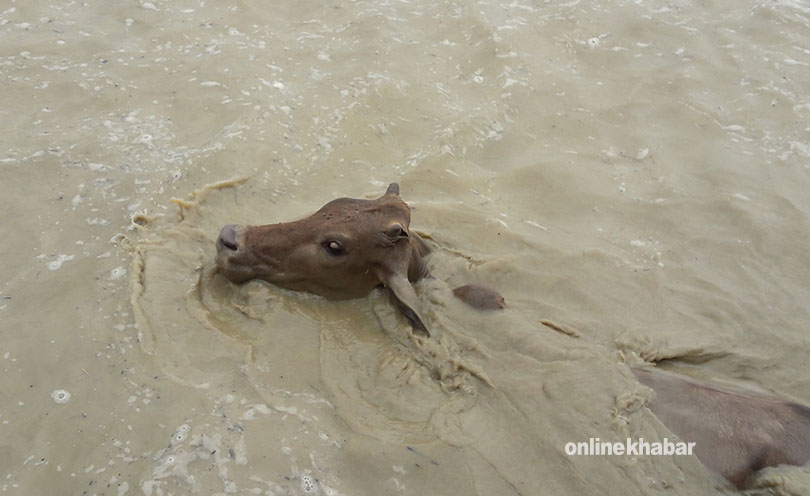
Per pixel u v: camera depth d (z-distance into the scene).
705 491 2.17
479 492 2.12
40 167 2.71
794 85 3.44
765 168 3.07
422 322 2.41
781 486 2.17
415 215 2.76
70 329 2.32
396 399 2.28
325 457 2.15
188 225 2.61
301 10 3.58
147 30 3.34
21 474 2.08
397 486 2.12
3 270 2.44
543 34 3.61
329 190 2.83
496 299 2.51
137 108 2.98
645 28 3.70
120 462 2.10
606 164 3.06
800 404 2.33
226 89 3.09
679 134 3.21
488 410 2.28
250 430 2.18
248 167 2.81
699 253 2.77
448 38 3.52
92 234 2.55
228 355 2.32
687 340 2.51
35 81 3.04
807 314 2.61
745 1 3.92
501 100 3.26
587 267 2.68
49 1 3.44
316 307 2.48
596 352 2.39
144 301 2.39
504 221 2.79
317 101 3.11
